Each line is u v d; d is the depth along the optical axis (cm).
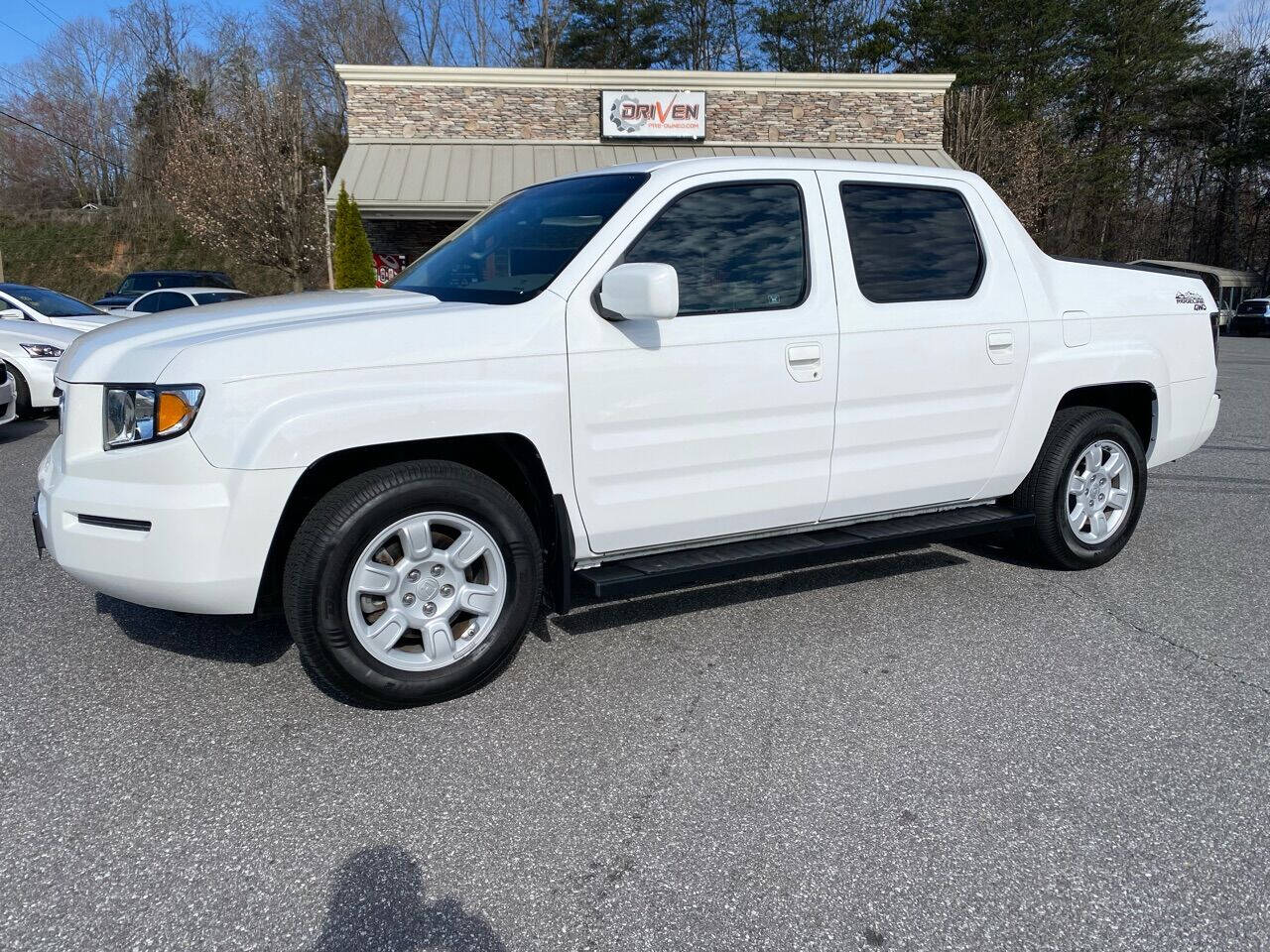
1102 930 216
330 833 254
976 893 229
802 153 1931
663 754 295
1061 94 3506
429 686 317
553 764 289
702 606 423
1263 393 1260
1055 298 437
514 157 1823
